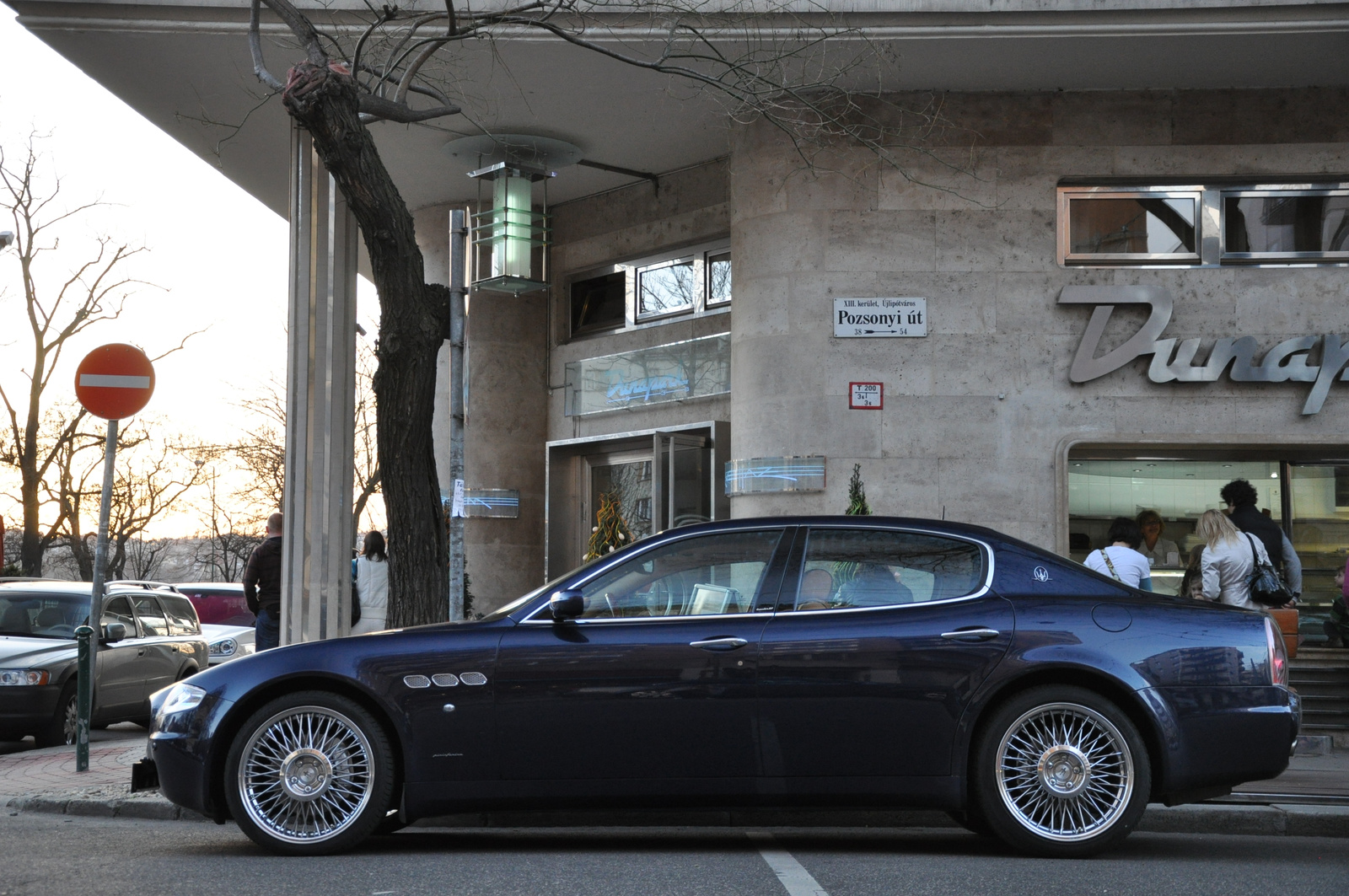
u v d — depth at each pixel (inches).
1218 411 514.3
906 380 522.0
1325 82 518.0
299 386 414.3
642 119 562.9
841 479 519.2
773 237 534.3
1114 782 254.1
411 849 267.7
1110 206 528.7
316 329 417.4
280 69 499.5
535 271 614.9
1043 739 255.8
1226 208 529.0
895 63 493.7
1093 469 546.3
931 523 270.4
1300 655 494.3
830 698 253.6
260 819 255.8
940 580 263.6
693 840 286.7
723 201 622.8
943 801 253.6
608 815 309.9
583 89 524.7
